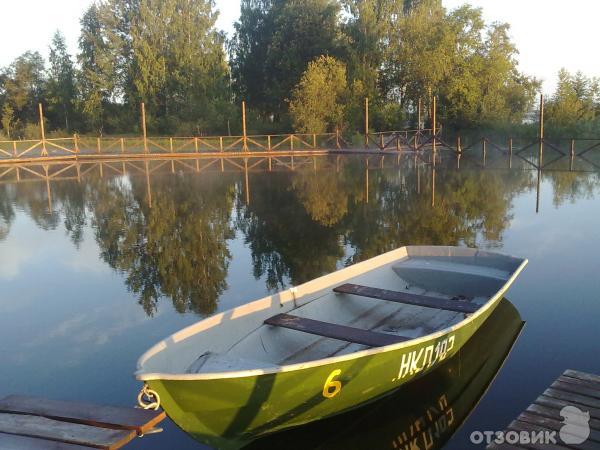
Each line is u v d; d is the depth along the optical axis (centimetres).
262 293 778
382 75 4612
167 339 391
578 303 688
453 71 4153
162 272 895
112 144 3694
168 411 357
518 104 4372
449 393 484
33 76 5347
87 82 4994
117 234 1197
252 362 398
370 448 414
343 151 3447
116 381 523
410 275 687
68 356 581
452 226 1191
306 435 432
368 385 419
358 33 4512
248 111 4662
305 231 1187
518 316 650
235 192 1805
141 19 4872
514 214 1300
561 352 553
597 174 2072
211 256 988
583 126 3266
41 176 2397
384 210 1413
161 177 2303
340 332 451
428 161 2806
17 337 636
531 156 2983
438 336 444
